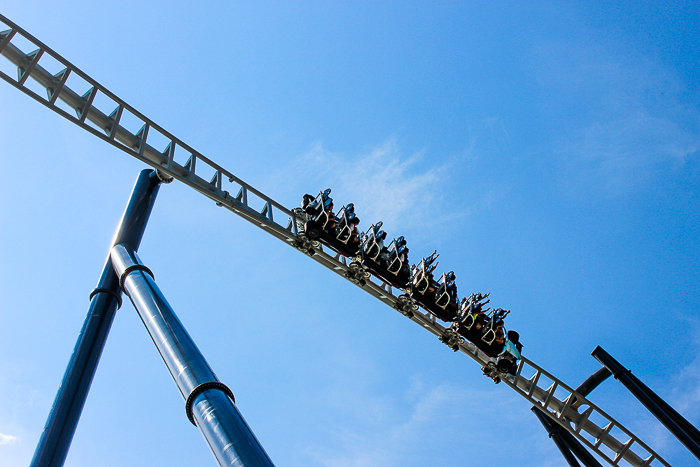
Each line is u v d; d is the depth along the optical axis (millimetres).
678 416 22578
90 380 17531
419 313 22719
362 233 21328
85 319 18484
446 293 21906
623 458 26312
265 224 20047
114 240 19750
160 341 14930
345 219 20781
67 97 16328
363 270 21203
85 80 16328
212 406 12727
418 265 22094
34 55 15547
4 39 15078
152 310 15789
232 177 19625
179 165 18625
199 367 13891
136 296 16656
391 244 21500
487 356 24875
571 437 26359
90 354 17703
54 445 15914
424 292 21828
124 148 16781
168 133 18062
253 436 12258
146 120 17547
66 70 16016
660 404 22953
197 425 13039
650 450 25812
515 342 24109
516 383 25234
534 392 25969
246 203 19641
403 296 21656
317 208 20516
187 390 13445
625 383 24047
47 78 15945
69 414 16547
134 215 20234
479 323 22625
